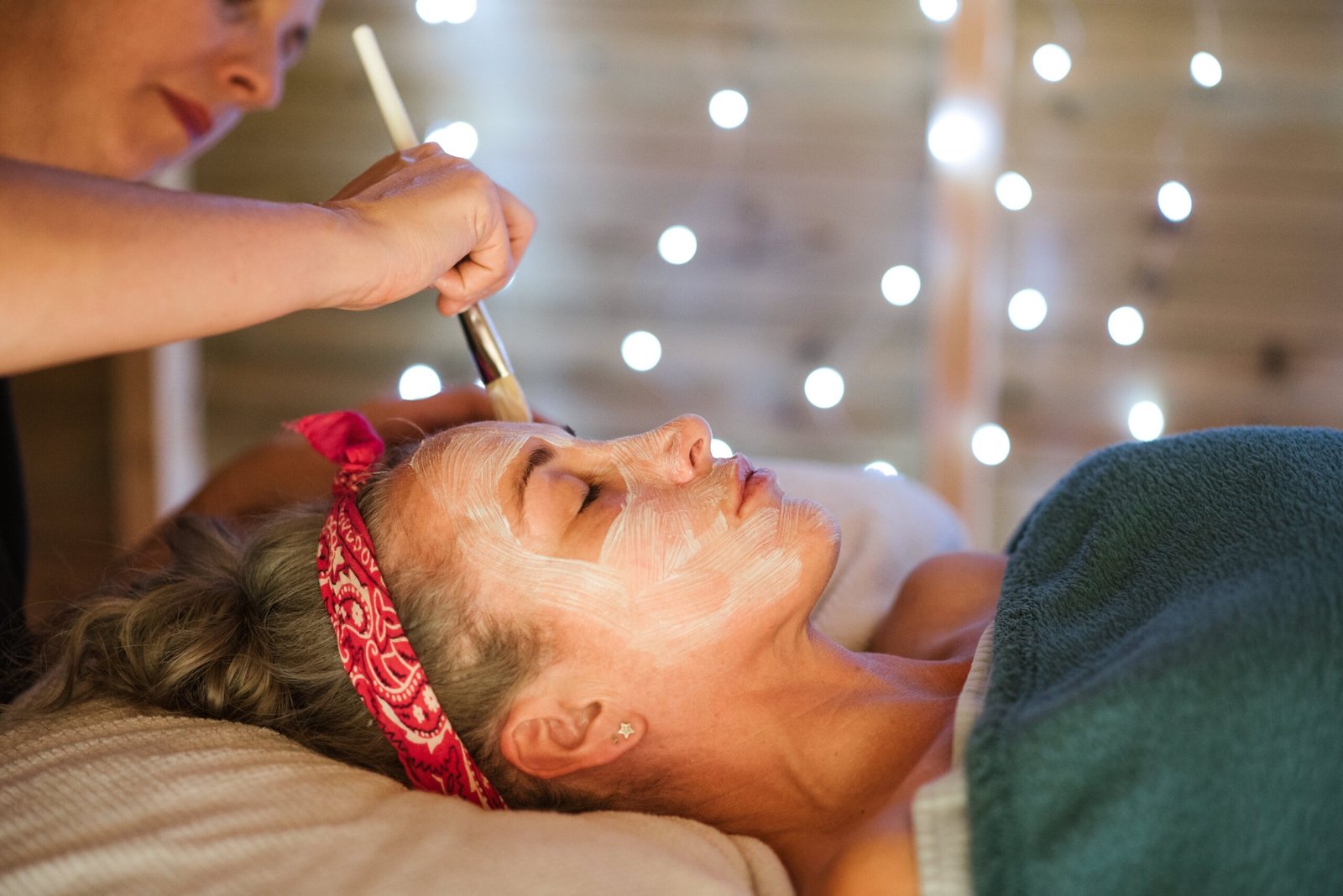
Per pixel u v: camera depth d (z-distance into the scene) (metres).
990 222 2.15
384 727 0.92
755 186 2.26
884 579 1.36
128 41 1.10
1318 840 0.70
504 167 2.28
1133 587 0.92
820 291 2.30
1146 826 0.70
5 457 1.26
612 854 0.76
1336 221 2.18
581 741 0.94
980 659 0.91
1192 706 0.72
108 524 2.27
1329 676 0.71
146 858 0.74
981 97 2.04
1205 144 2.18
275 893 0.71
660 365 2.35
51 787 0.82
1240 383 2.26
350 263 0.76
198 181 2.26
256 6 1.17
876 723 0.95
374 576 0.93
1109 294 2.25
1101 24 2.15
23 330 0.62
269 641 0.97
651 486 0.96
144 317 0.65
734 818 0.96
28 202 0.62
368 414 1.35
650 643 0.91
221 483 1.36
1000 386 2.31
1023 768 0.73
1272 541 0.85
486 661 0.93
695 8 2.19
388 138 2.25
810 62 2.20
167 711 0.95
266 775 0.84
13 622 1.16
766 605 0.92
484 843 0.76
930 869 0.72
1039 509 1.15
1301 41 2.12
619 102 2.24
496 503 0.94
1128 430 2.30
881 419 2.34
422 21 2.21
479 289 0.95
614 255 2.30
